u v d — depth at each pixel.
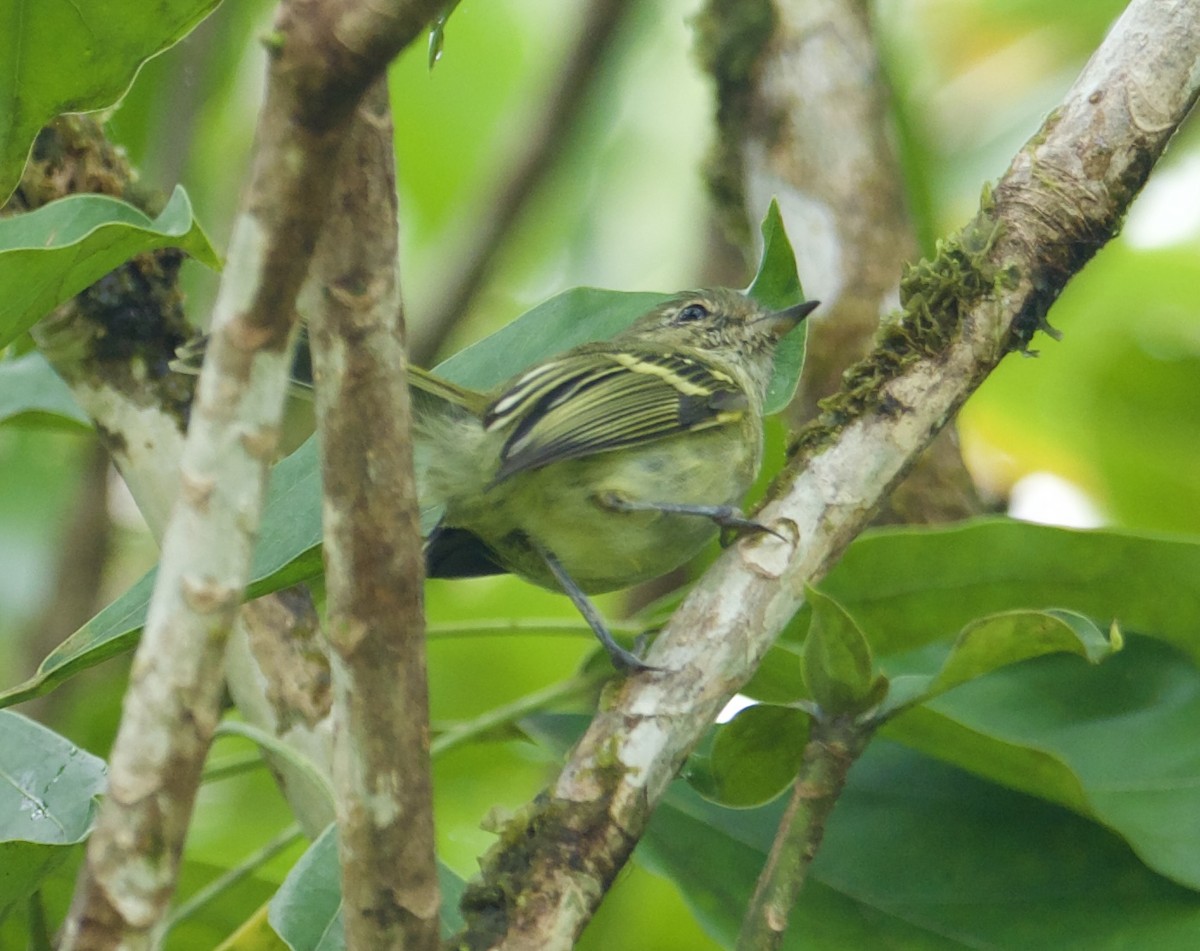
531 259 13.20
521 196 11.15
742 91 9.62
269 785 10.98
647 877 9.48
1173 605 6.58
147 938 3.73
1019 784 6.23
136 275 7.24
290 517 6.24
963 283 6.06
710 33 9.73
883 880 6.53
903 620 6.83
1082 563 6.53
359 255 3.85
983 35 12.59
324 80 3.36
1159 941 6.09
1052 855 6.48
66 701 10.44
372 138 3.80
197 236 5.09
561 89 11.06
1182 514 11.62
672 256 13.39
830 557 5.77
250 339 3.66
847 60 9.48
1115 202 6.16
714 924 6.52
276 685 6.92
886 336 6.07
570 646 11.74
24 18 5.29
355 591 4.04
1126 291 11.72
